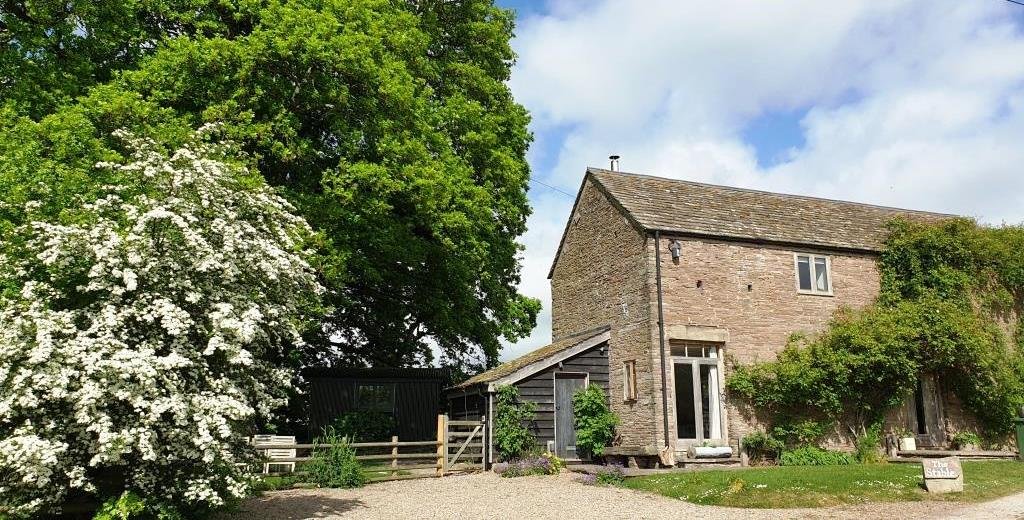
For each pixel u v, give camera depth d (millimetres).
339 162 20562
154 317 10781
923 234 22875
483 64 28922
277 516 12711
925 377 22312
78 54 19406
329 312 19125
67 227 10977
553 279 26797
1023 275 23312
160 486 10758
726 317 20531
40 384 9461
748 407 20156
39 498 10039
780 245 21719
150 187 12094
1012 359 22484
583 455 20984
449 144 24516
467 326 27719
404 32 22344
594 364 21703
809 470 16375
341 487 16625
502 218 27156
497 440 20094
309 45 18062
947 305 21359
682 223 20969
